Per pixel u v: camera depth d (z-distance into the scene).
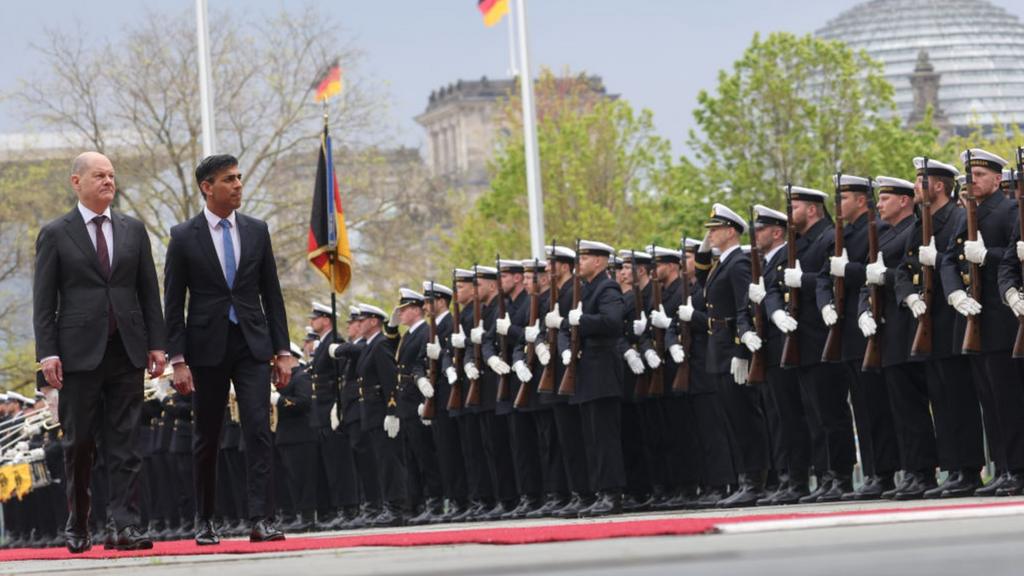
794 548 11.02
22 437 49.19
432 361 35.00
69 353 21.31
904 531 12.28
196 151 83.62
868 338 23.42
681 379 28.42
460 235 93.75
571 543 13.80
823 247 25.19
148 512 44.41
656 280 28.69
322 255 36.75
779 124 81.19
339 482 39.50
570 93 111.44
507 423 33.16
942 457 22.80
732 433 27.41
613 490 27.16
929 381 22.88
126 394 21.75
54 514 50.38
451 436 35.22
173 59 81.69
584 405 27.47
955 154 90.62
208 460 21.44
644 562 10.70
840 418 25.11
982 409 22.56
